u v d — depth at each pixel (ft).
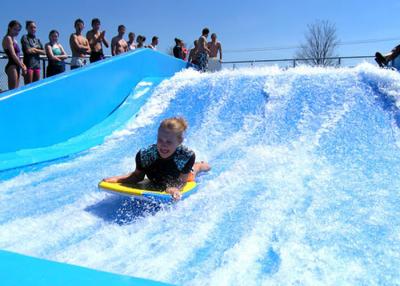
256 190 11.58
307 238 8.87
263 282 7.36
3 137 17.01
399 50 29.58
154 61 28.76
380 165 12.85
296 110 17.46
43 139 18.78
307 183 11.84
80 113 20.85
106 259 8.45
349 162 13.29
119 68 23.82
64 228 10.12
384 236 8.82
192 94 21.58
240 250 8.55
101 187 11.18
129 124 20.63
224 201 11.01
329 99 17.61
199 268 7.95
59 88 19.54
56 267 6.27
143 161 11.30
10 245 9.25
